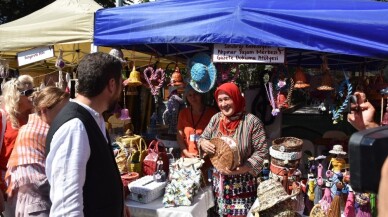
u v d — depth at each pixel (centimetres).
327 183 268
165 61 545
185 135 327
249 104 378
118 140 330
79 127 158
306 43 262
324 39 259
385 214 66
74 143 155
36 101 244
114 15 315
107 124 444
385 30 253
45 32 429
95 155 162
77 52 564
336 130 385
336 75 410
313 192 278
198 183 277
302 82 290
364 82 328
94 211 161
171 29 293
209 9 283
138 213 265
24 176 234
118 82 176
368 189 74
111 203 168
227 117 279
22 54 443
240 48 283
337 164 274
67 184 150
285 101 298
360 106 230
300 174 285
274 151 275
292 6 277
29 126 246
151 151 318
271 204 229
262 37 270
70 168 152
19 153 238
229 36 276
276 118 377
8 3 1325
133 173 304
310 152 356
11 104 287
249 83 422
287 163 270
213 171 291
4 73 572
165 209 258
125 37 310
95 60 169
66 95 246
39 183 235
